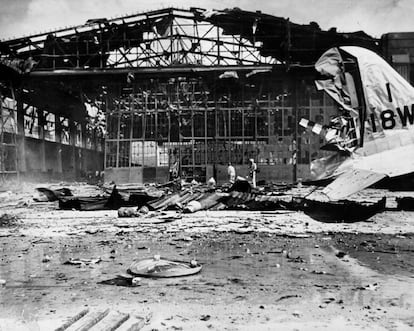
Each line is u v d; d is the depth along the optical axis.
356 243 7.78
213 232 9.30
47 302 4.25
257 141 34.12
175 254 6.80
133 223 11.10
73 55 33.81
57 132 42.69
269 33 34.19
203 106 34.91
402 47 30.19
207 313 3.88
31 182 35.25
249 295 4.44
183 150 34.84
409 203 13.73
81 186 31.48
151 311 3.95
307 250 7.09
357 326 3.53
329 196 9.44
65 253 6.96
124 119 35.41
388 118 10.35
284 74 32.66
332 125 10.73
